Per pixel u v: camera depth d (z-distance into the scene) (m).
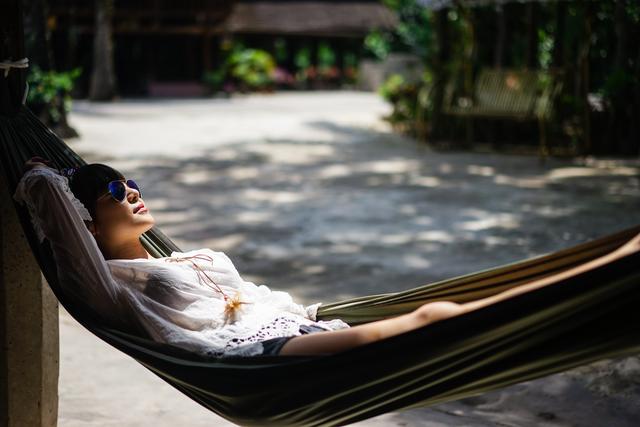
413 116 16.20
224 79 32.50
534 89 12.78
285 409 2.47
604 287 2.08
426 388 2.41
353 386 2.38
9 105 2.84
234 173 11.17
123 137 15.68
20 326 2.96
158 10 30.97
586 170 11.45
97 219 2.91
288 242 7.07
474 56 14.01
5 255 2.90
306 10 39.28
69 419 3.58
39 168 2.74
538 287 2.15
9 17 2.81
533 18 13.46
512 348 2.24
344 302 3.09
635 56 12.41
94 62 26.09
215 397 2.54
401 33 32.75
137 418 3.62
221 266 3.04
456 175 10.98
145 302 2.81
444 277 5.95
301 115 21.98
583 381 4.09
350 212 8.41
